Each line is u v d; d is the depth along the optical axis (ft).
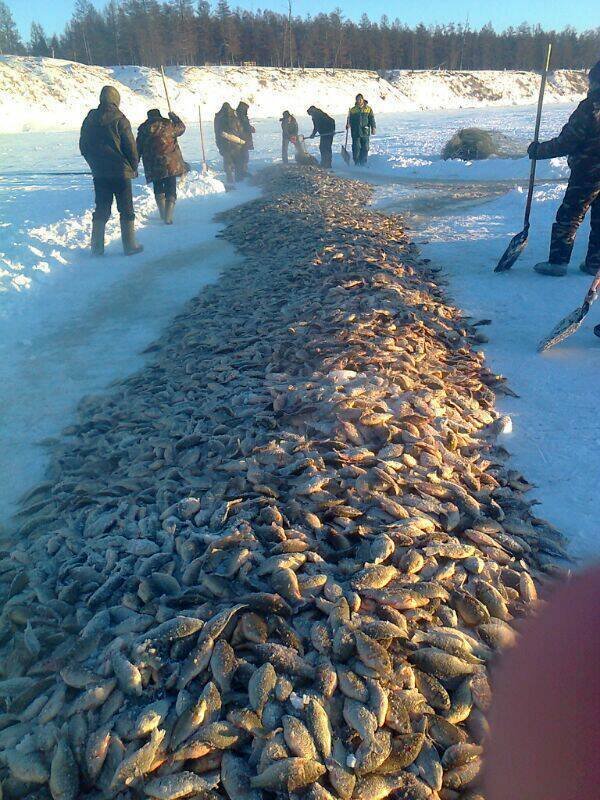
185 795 5.67
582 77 250.16
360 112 58.54
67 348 18.35
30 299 22.61
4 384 16.15
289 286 20.94
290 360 14.78
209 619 7.07
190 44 220.64
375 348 14.61
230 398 13.30
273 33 233.14
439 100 207.72
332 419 11.40
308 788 5.68
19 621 8.09
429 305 18.83
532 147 21.33
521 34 280.51
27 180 51.67
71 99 139.74
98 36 223.10
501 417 13.02
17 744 6.37
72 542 9.53
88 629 7.43
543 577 8.64
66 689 6.79
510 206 35.24
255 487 9.49
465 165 53.42
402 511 9.01
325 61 237.25
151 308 21.50
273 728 6.12
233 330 17.61
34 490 11.43
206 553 8.12
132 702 6.45
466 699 6.58
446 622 7.43
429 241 28.76
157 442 12.00
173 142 33.78
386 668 6.57
